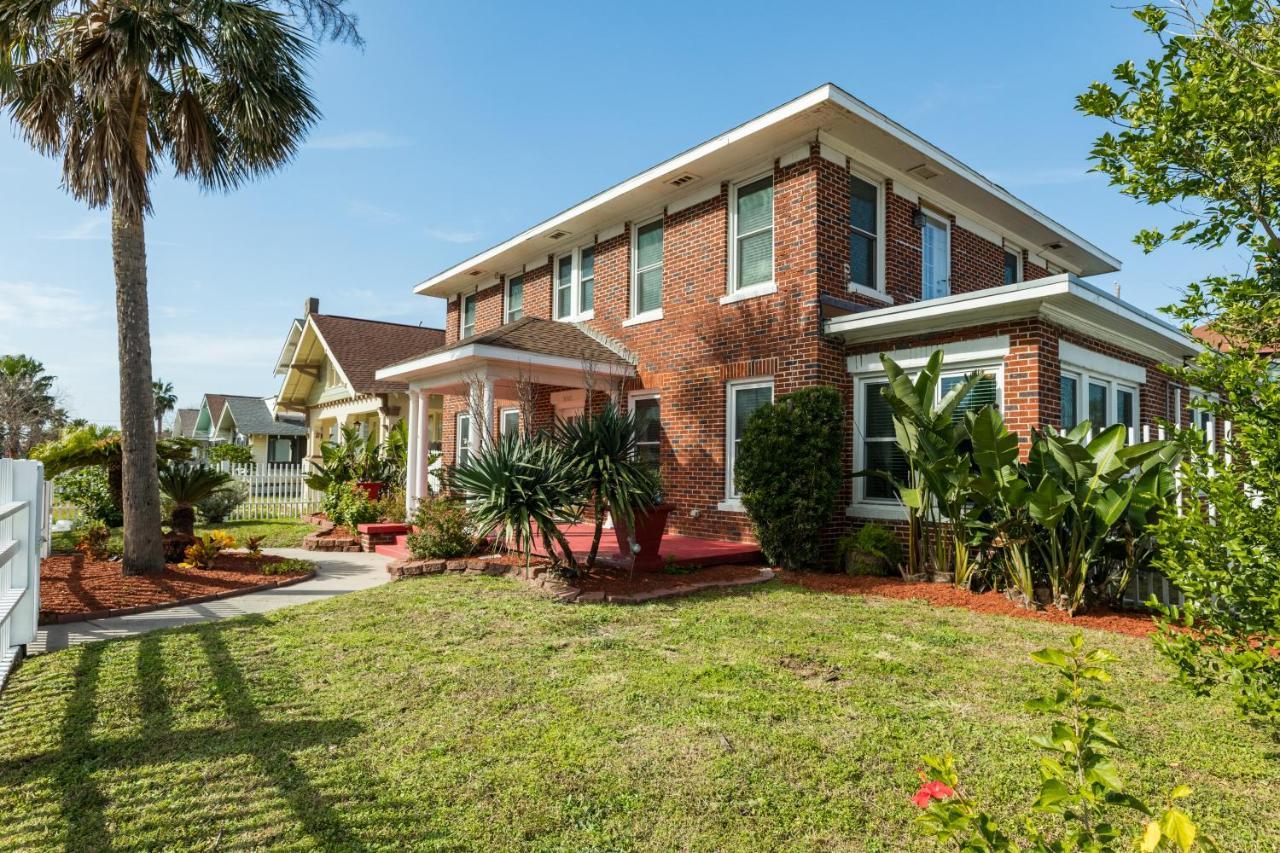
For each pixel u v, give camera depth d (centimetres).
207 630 615
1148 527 409
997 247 1334
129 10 778
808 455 916
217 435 3472
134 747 370
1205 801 320
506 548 975
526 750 368
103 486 1485
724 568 930
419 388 1315
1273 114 378
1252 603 349
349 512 1350
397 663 514
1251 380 354
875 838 288
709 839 288
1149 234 440
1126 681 488
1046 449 725
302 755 361
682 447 1178
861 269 1069
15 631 540
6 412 2564
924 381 762
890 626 632
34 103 874
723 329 1120
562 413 1438
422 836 288
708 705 431
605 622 639
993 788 325
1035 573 759
